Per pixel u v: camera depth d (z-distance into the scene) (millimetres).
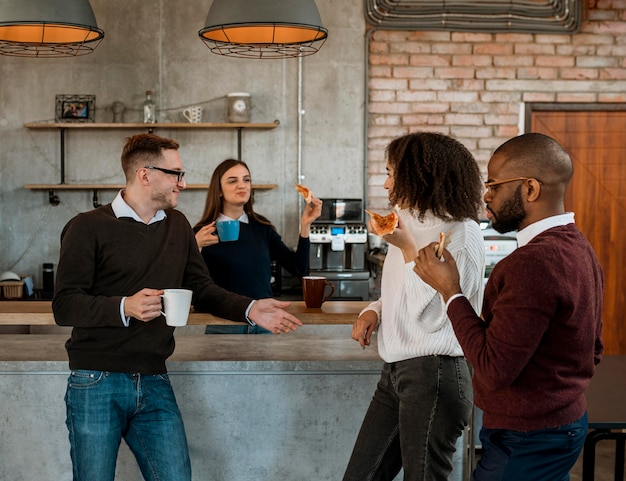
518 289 1683
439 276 1856
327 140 6172
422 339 2148
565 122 6262
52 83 6027
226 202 3756
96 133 6094
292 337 3273
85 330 2258
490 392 1809
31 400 2799
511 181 1817
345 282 5668
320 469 2879
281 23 3227
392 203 2248
